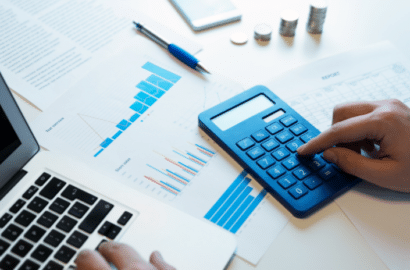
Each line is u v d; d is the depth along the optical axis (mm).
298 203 436
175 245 394
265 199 453
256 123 512
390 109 475
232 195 458
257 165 470
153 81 582
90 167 477
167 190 461
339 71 595
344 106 509
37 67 600
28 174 435
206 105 554
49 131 516
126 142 506
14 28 656
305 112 544
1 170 413
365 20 687
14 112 409
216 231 406
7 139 407
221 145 500
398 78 586
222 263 385
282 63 617
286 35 657
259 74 600
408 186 454
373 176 446
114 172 475
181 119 537
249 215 440
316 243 419
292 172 463
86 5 700
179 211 418
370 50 625
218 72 600
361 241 421
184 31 663
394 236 424
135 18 678
